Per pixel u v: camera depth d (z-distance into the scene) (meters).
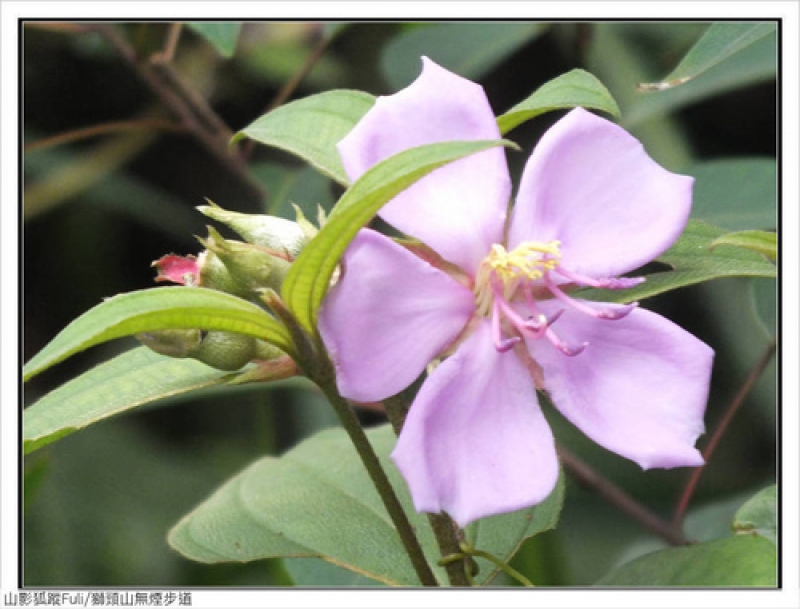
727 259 0.47
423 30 0.58
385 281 0.43
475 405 0.44
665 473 0.57
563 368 0.44
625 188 0.45
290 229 0.44
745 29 0.49
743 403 0.57
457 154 0.41
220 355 0.44
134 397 0.45
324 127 0.47
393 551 0.49
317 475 0.51
